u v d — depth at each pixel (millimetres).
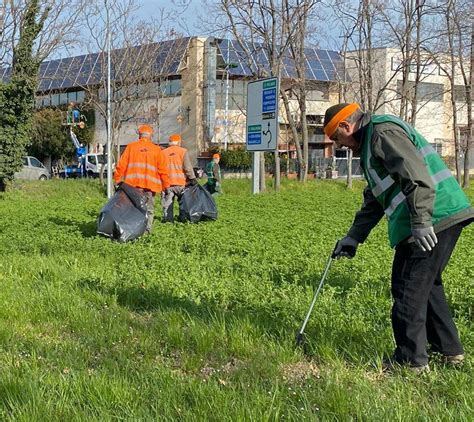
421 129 55875
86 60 40625
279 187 31703
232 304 6762
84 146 50062
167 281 7617
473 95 43281
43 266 8891
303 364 5117
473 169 53094
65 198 25672
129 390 4309
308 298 6609
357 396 4168
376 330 5676
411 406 4074
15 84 26469
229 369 4957
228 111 50750
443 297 5008
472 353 5141
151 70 38031
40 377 4527
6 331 5781
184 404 4160
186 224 13992
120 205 11859
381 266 8539
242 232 12547
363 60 40719
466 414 3943
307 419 3854
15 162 26875
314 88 46031
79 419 3865
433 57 33969
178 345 5527
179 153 14797
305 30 33031
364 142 4781
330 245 10805
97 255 10102
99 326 6035
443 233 4672
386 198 4785
